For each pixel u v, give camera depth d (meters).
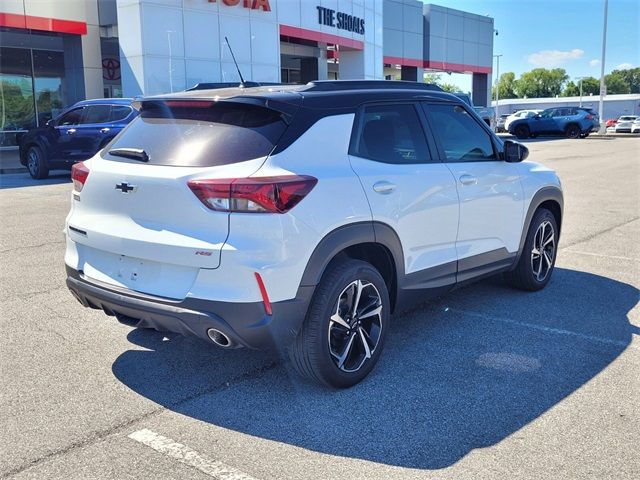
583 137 38.06
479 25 43.69
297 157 3.74
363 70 29.05
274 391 4.04
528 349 4.71
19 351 4.68
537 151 26.14
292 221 3.57
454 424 3.61
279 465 3.21
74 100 22.12
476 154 5.23
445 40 40.66
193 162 3.72
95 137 14.11
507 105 78.38
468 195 4.91
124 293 3.84
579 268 7.08
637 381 4.16
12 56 23.20
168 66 19.30
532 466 3.18
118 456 3.29
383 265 4.39
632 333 5.04
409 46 37.66
